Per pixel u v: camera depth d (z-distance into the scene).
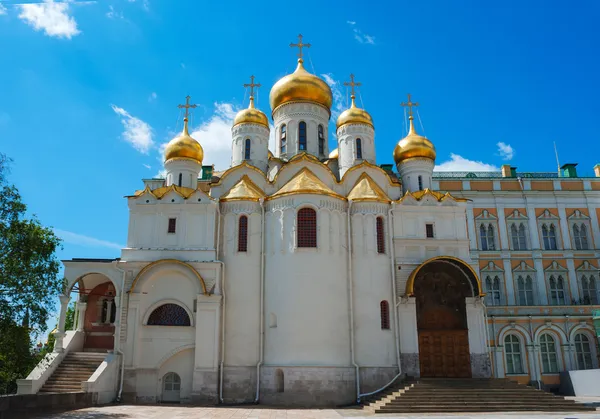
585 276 49.44
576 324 46.62
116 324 33.59
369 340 34.00
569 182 51.88
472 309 35.91
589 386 40.91
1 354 25.38
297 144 43.22
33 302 25.11
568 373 43.56
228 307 34.59
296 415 26.59
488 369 34.78
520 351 45.88
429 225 37.91
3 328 24.36
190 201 36.28
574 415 26.09
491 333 45.84
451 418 25.00
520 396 29.36
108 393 31.64
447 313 36.22
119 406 30.05
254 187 38.31
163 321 34.38
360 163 40.47
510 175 55.50
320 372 31.95
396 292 35.62
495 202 51.09
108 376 31.78
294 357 32.19
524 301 48.62
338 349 32.97
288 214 34.78
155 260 35.00
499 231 50.22
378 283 35.28
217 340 33.12
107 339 37.34
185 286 34.53
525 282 49.09
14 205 25.50
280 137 44.59
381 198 37.03
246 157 42.34
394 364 33.94
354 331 34.09
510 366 45.50
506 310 47.16
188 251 35.06
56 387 31.44
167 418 24.84
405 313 35.25
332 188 39.22
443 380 31.38
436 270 36.75
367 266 35.44
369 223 36.25
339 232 35.41
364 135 42.34
